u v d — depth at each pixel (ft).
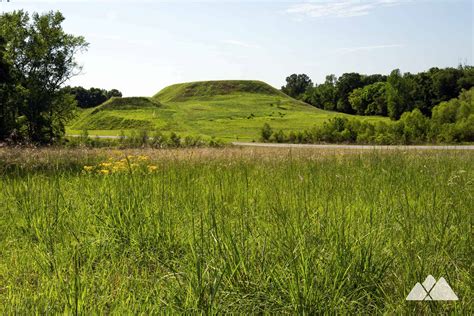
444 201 17.87
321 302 10.19
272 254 12.78
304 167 31.60
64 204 19.90
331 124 154.20
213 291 10.43
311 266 11.31
